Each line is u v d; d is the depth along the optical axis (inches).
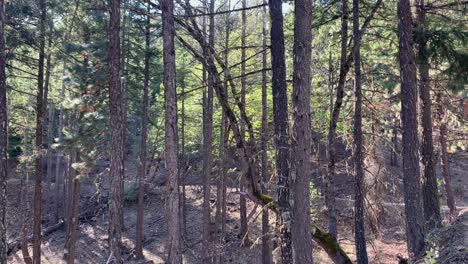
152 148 1064.2
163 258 850.8
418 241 409.4
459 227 450.9
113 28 474.9
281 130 361.1
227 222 941.2
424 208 512.7
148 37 781.3
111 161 482.6
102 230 1031.6
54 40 649.0
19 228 1039.6
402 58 413.4
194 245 855.7
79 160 746.2
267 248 624.7
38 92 654.5
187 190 1176.2
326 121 722.2
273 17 369.1
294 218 304.3
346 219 830.5
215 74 422.3
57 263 866.1
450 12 528.7
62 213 1105.4
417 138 410.9
